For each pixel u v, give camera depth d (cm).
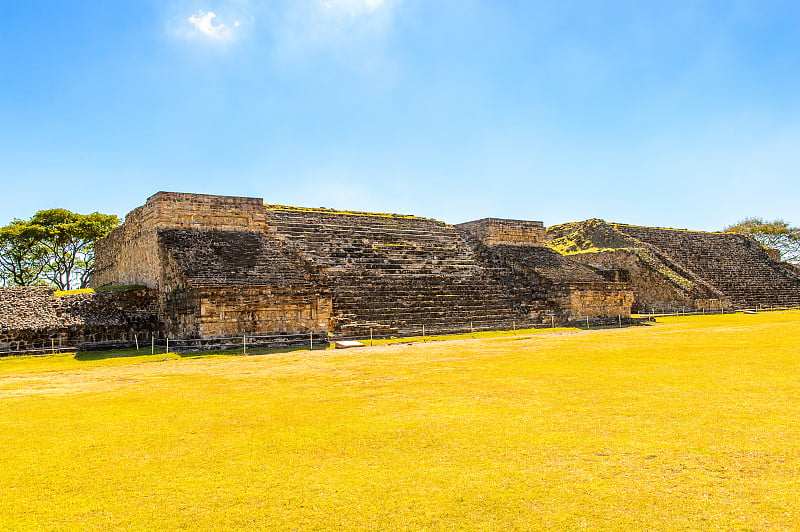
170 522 604
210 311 2130
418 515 609
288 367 1625
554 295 3175
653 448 798
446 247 3488
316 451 819
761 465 723
